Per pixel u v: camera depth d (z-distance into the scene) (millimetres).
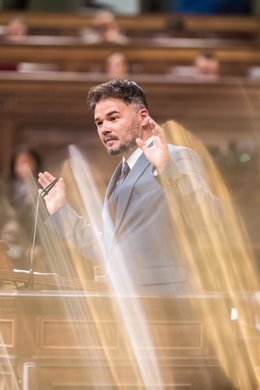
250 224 20484
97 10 31938
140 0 32812
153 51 25859
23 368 8820
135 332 8883
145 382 8898
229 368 9039
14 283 9773
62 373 8883
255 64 26500
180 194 9320
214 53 26344
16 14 29828
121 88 9867
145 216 9688
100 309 8875
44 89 22719
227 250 12844
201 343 8953
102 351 8875
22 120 22703
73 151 22297
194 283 9680
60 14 29625
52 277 9703
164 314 8898
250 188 21078
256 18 30094
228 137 22609
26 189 19453
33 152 19938
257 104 22688
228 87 22719
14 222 18938
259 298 9203
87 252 10297
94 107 9984
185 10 32125
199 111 22766
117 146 9883
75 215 10453
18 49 25531
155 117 22766
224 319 9016
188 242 9617
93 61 25703
